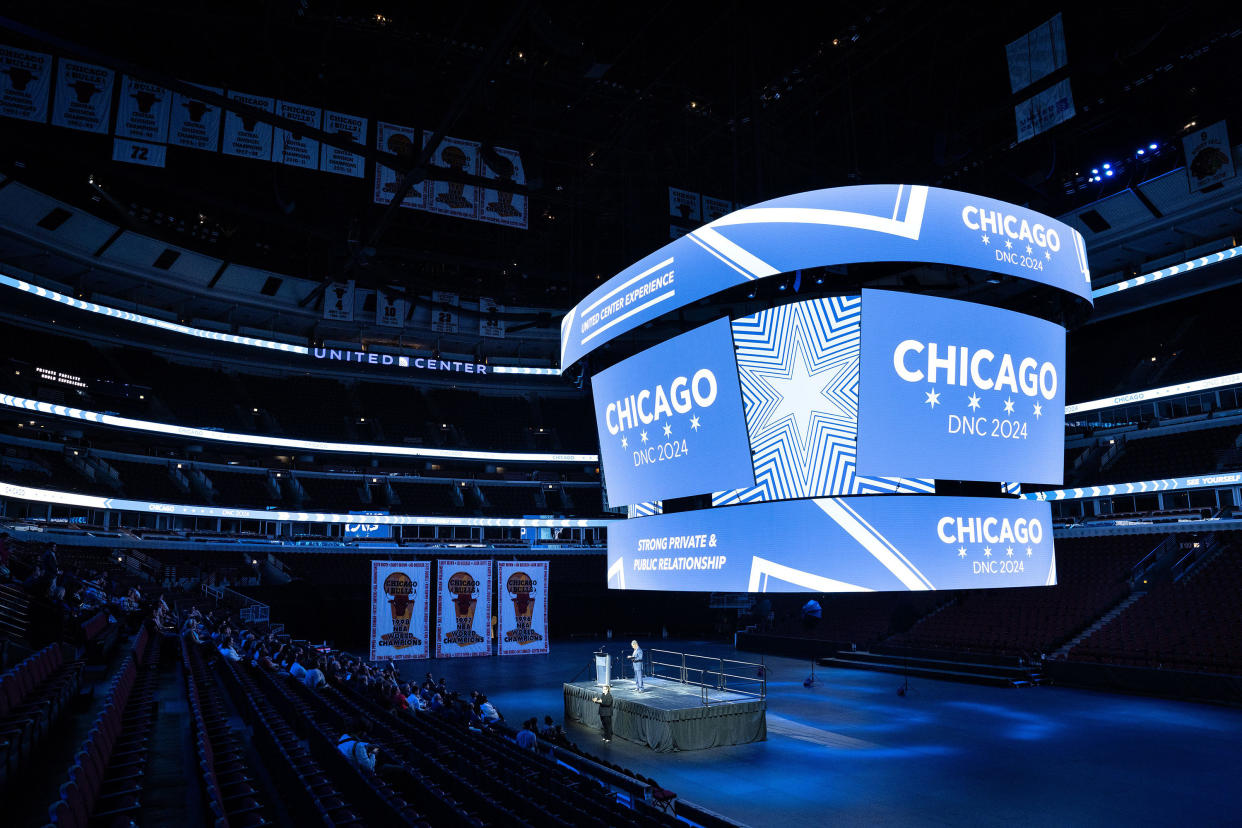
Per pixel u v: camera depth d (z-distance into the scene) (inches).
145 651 796.0
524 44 1105.4
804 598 1726.1
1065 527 1438.2
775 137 1234.0
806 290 702.5
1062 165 1386.6
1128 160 1296.8
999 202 528.4
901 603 1455.5
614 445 656.4
